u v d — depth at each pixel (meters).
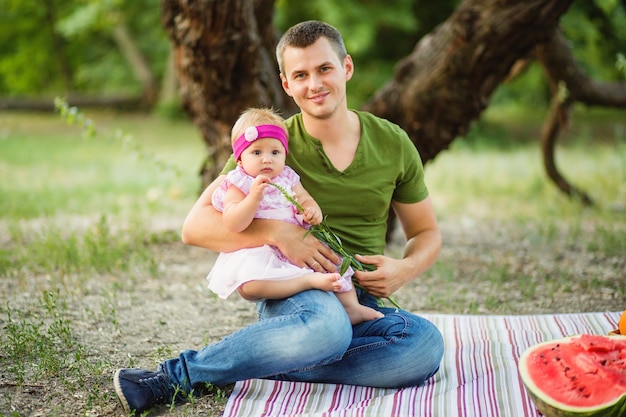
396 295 5.21
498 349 3.90
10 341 3.97
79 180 10.43
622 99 7.78
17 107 19.02
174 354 3.97
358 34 15.88
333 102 3.40
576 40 14.27
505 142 15.80
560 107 7.80
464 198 9.23
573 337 3.12
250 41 5.24
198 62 5.29
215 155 5.93
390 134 3.61
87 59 23.48
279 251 3.37
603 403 2.73
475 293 5.26
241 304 4.94
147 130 17.62
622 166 9.88
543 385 2.90
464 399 3.27
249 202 3.21
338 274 3.25
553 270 5.82
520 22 5.29
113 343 4.09
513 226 7.56
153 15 19.14
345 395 3.41
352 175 3.52
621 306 4.89
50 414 3.20
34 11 21.56
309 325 3.17
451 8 17.59
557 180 8.41
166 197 9.09
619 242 6.44
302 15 16.62
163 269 5.75
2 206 8.08
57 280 5.31
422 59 5.77
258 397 3.37
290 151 3.54
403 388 3.47
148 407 3.26
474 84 5.63
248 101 5.46
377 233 3.64
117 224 7.37
